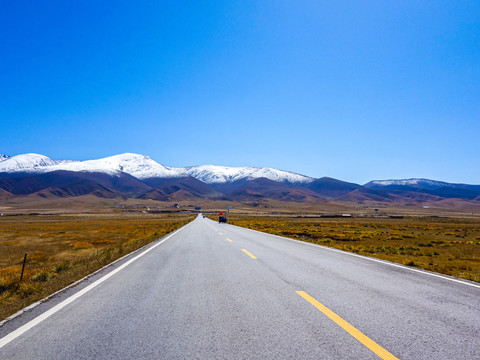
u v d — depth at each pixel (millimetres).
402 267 9453
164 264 10172
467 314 4777
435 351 3424
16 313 4988
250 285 6852
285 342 3674
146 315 4805
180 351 3453
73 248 21922
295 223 67562
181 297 5898
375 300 5582
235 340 3754
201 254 12695
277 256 11859
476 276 8469
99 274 8500
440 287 6703
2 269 12828
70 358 3303
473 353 3381
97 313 4934
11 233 40688
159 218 104125
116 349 3531
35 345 3662
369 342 3668
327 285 6828
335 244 21953
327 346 3553
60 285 7203
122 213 171375
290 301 5516
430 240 30812
